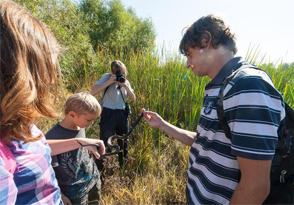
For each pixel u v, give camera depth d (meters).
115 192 2.24
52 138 1.53
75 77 5.00
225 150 0.88
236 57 0.95
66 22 5.24
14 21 0.46
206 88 1.04
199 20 0.99
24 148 0.58
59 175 1.47
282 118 0.81
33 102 0.51
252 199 0.72
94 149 1.40
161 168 2.75
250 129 0.71
